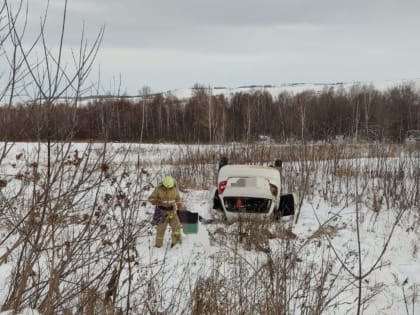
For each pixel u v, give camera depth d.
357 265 6.72
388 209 9.83
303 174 11.23
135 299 4.07
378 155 12.20
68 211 3.77
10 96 2.88
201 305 4.32
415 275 6.59
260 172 8.95
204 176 12.52
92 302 3.41
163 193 7.37
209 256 6.26
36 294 3.32
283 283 4.54
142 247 7.09
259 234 7.10
